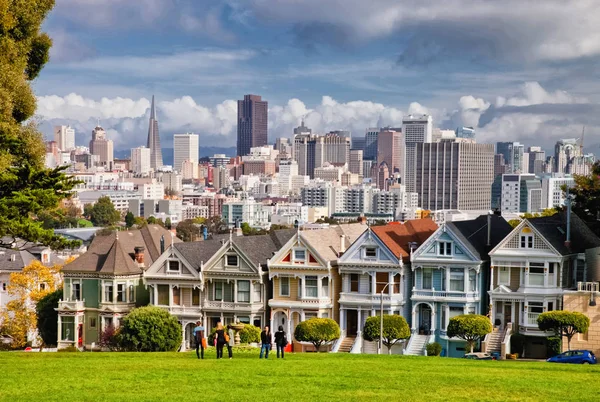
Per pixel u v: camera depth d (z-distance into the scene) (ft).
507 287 578.25
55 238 425.69
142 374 358.84
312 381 345.51
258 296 625.00
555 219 619.67
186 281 636.07
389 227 627.46
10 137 460.55
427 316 597.11
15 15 506.07
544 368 388.57
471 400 316.60
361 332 599.57
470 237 599.98
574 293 552.00
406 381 347.15
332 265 611.47
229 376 354.95
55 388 331.57
